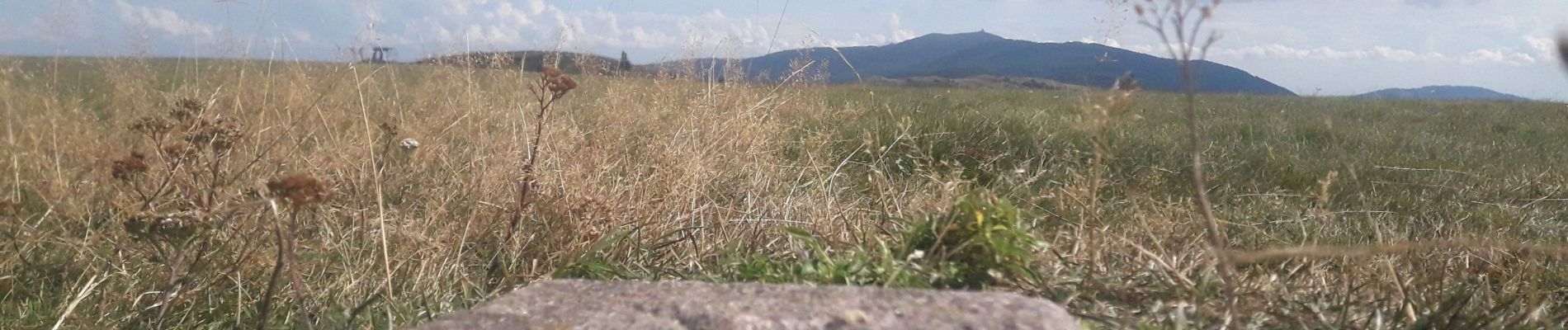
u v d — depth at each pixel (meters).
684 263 3.14
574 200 3.55
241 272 3.02
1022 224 2.99
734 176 4.47
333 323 2.70
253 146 4.33
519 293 1.97
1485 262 3.38
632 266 3.12
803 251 2.90
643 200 3.74
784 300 1.85
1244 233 3.85
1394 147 7.20
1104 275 2.73
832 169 5.04
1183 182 5.23
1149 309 2.45
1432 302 2.66
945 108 8.80
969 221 2.76
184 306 2.89
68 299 2.90
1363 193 4.93
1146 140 6.46
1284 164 5.86
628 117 5.11
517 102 4.96
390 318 2.58
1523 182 5.46
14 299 2.95
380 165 4.33
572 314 1.81
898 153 5.58
